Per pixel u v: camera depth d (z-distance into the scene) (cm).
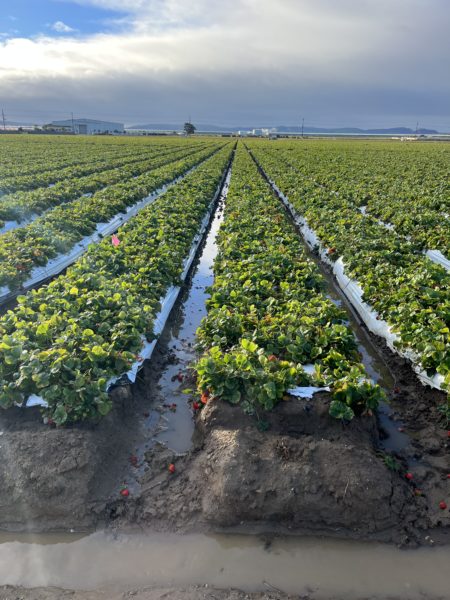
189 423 753
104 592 491
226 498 563
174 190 2408
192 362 866
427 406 765
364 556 532
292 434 646
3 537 560
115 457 651
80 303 916
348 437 636
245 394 684
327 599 486
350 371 700
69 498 574
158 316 1041
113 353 748
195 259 1634
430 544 542
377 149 6912
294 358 768
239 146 7900
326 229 1650
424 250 1455
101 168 3666
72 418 648
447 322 860
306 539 550
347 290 1270
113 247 1319
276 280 1120
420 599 489
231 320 855
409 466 651
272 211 1897
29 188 2616
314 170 3597
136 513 577
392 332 921
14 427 655
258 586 498
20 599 484
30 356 706
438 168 3797
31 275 1288
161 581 503
